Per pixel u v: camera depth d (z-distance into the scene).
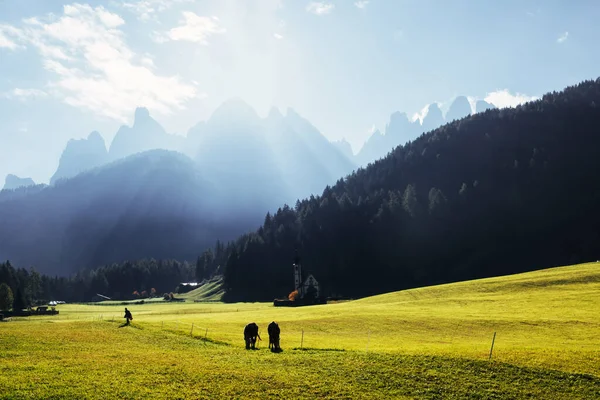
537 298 83.00
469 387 29.25
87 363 32.38
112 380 27.88
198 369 31.25
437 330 58.22
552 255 179.88
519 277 110.31
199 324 64.56
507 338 50.62
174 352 38.03
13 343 40.25
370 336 54.31
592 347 41.75
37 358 34.16
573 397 27.92
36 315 123.88
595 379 30.50
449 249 199.38
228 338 49.34
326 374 31.09
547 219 198.88
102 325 57.84
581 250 177.12
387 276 194.25
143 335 48.97
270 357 35.97
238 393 26.84
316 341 48.34
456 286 110.31
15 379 27.42
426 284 183.00
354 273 199.25
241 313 98.38
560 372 31.56
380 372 31.69
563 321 60.31
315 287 169.12
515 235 195.88
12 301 154.00
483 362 33.59
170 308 147.50
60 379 27.81
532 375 31.16
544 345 43.62
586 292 83.56
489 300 86.62
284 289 198.75
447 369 32.34
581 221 191.75
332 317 72.44
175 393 26.08
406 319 67.12
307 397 26.77
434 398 27.59
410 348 41.12
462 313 72.94
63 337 44.88
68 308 166.88
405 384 29.59
